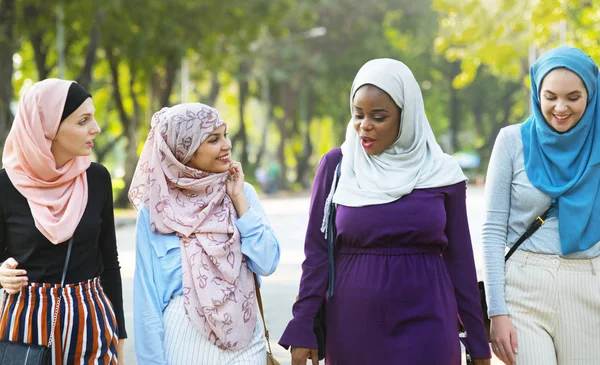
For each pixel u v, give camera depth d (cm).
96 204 446
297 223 2450
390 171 443
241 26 2983
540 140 456
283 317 1012
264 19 3012
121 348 470
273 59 4628
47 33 2741
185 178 438
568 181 451
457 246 455
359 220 441
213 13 2828
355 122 446
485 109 6494
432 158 449
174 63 3119
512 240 464
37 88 427
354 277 444
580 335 454
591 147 449
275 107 5669
